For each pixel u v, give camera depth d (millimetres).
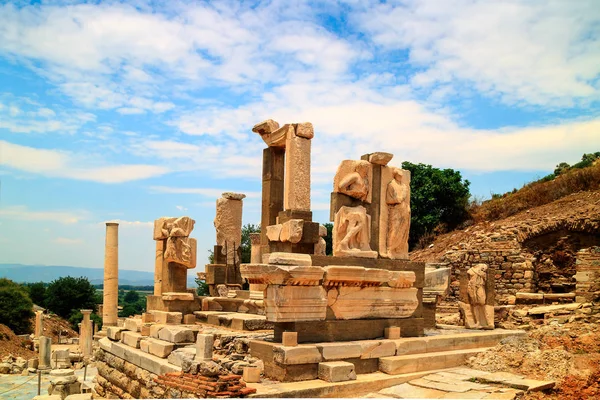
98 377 17484
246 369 11242
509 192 42812
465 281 18078
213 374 10477
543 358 13336
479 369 13633
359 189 13898
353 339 13055
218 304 18359
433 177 40312
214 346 13750
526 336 15711
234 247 20500
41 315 41406
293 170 13969
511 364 13562
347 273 12719
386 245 14570
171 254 18391
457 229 38375
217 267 19906
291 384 11039
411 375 12617
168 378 11273
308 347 11625
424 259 33219
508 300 25656
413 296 14492
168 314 17250
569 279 27391
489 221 36219
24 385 24797
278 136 14992
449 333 15984
